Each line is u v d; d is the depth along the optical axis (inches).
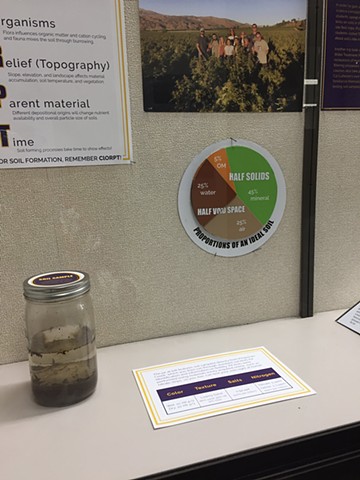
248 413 23.0
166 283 33.3
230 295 35.2
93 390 25.6
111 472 19.0
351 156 36.3
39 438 21.6
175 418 22.7
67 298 24.1
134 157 30.7
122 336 32.9
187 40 30.3
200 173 32.4
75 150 29.4
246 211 34.2
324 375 26.8
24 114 27.9
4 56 26.9
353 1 33.2
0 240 29.1
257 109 33.0
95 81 28.8
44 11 27.0
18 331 30.5
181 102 31.0
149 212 31.8
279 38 32.3
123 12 28.6
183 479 19.2
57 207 29.8
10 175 28.5
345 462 22.0
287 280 36.7
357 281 38.7
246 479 20.3
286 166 34.7
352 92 35.0
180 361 29.3
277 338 32.8
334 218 37.0
